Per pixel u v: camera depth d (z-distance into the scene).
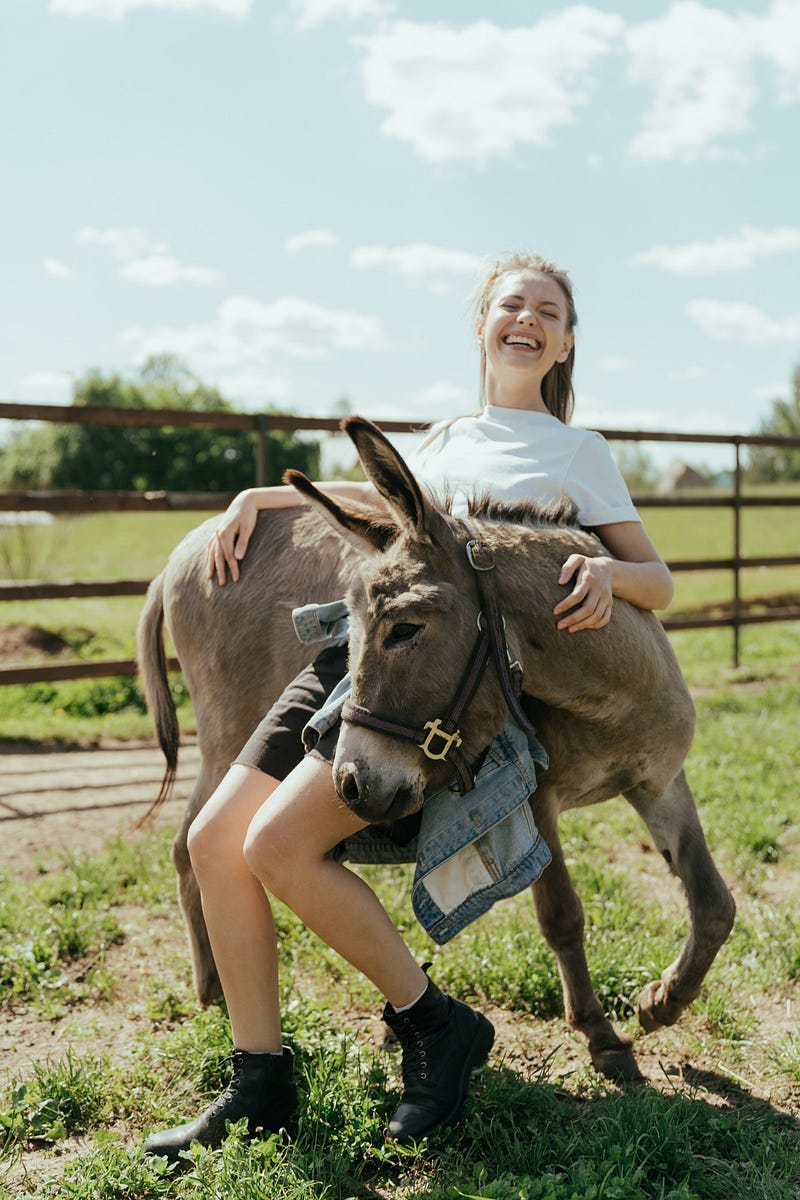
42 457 27.25
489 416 2.70
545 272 2.80
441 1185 2.04
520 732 2.26
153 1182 2.04
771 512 29.59
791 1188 2.03
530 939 3.17
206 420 6.07
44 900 3.70
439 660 2.02
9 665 8.30
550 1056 2.53
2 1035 2.84
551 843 2.51
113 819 4.86
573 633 2.24
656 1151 2.11
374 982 2.26
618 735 2.40
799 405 57.12
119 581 5.92
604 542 2.59
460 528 2.21
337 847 2.38
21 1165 2.20
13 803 5.11
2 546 11.96
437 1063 2.25
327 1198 2.00
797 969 3.10
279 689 2.78
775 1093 2.50
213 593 2.89
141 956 3.34
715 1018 2.80
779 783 5.01
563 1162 2.12
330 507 2.21
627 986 2.98
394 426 6.48
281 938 3.35
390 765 1.99
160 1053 2.60
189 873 2.92
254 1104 2.19
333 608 2.38
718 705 6.88
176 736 3.28
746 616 8.63
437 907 2.19
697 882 2.57
